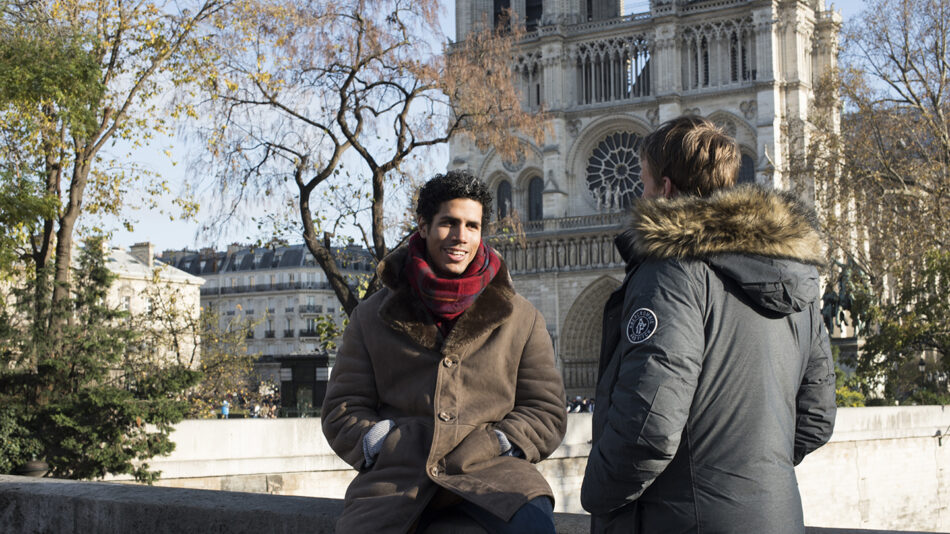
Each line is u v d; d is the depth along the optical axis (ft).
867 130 209.05
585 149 318.65
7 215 80.69
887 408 141.49
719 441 15.21
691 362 15.02
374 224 111.34
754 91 294.66
